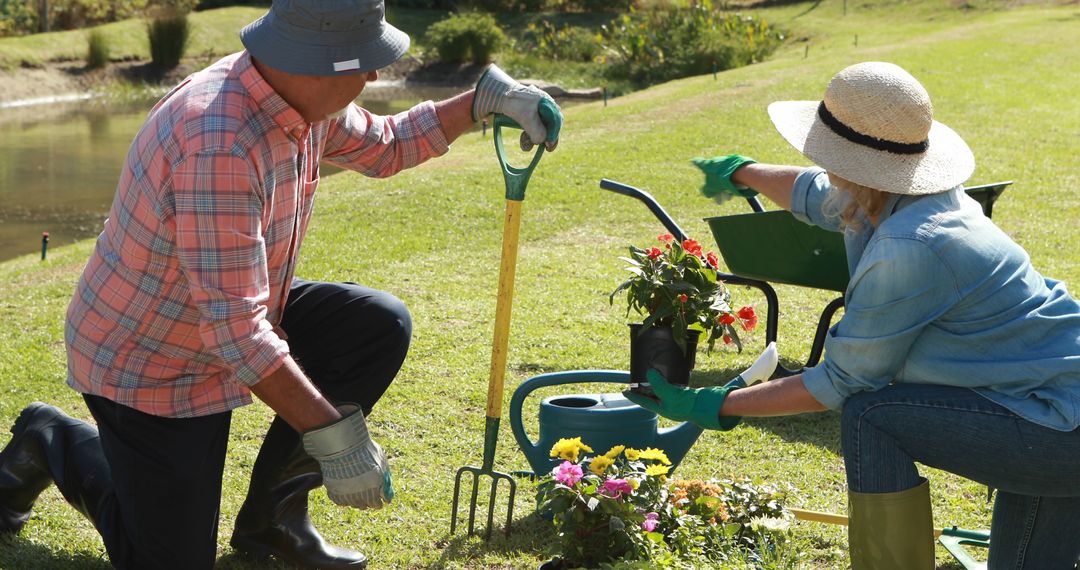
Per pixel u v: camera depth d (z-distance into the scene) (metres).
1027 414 2.43
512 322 5.95
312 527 3.12
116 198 2.59
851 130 2.51
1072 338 2.47
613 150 12.25
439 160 12.31
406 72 31.94
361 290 3.11
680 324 3.04
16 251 10.58
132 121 21.69
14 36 30.89
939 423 2.48
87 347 2.66
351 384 3.07
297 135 2.57
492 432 3.22
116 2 34.22
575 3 39.88
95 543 3.26
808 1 39.06
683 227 8.69
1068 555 2.76
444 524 3.43
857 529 2.55
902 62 19.97
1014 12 32.56
